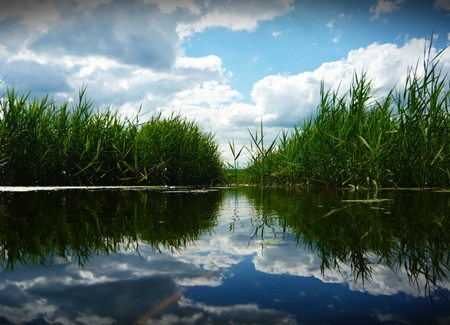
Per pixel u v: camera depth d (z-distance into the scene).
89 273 0.83
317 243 1.17
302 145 4.96
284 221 1.63
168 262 0.93
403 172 3.91
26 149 4.30
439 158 3.71
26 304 0.64
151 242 1.18
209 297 0.68
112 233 1.32
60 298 0.67
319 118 4.48
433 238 1.24
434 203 2.29
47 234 1.30
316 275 0.82
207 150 6.60
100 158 4.91
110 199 2.67
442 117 3.74
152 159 5.46
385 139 3.91
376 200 2.50
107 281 0.77
